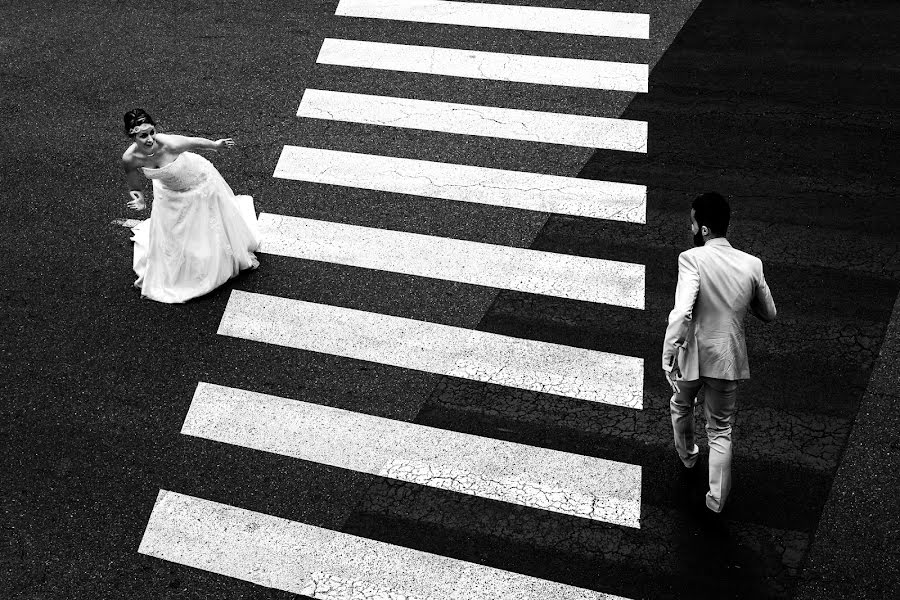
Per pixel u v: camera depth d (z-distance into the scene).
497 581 5.22
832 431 5.79
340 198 7.41
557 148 7.62
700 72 8.08
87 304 6.84
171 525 5.61
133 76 8.46
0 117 8.20
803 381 6.04
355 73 8.34
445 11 8.84
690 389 5.09
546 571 5.25
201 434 6.05
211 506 5.68
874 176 7.20
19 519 5.69
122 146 7.93
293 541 5.48
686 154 7.48
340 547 5.43
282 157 7.72
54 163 7.82
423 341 6.45
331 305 6.72
